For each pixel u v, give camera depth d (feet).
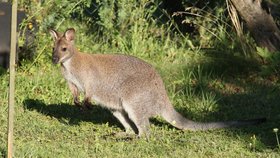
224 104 53.01
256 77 58.80
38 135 44.55
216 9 63.46
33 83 54.60
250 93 55.47
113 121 48.83
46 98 52.80
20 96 52.29
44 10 59.26
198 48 62.49
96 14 62.90
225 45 62.18
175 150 42.34
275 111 51.19
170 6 64.69
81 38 60.90
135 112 44.47
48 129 45.80
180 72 58.49
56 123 47.37
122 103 44.91
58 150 41.14
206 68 59.36
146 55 61.82
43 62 58.34
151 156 41.22
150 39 62.85
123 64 45.16
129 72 44.86
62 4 59.57
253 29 60.23
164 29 64.28
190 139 44.37
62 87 54.85
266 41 60.23
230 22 63.72
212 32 63.16
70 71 45.62
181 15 64.44
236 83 57.62
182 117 46.06
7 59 45.62
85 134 45.32
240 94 55.21
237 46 61.67
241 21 61.62
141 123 44.62
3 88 53.47
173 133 46.09
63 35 45.85
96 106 51.08
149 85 44.75
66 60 45.34
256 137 44.86
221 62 60.08
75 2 60.34
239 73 59.47
